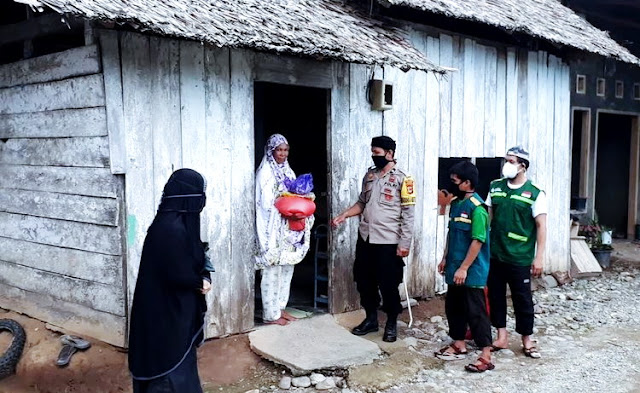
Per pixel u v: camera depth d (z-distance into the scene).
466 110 7.30
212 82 4.95
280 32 4.75
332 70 5.78
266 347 5.02
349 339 5.29
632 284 8.61
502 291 5.50
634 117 11.88
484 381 4.83
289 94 8.02
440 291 7.11
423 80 6.74
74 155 4.75
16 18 5.60
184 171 3.46
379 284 5.45
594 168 10.98
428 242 6.93
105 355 4.60
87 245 4.77
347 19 6.02
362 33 5.77
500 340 5.54
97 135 4.51
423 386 4.72
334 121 5.83
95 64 4.41
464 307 5.20
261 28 4.68
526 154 5.25
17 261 5.46
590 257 9.32
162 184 4.68
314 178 7.88
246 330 5.24
